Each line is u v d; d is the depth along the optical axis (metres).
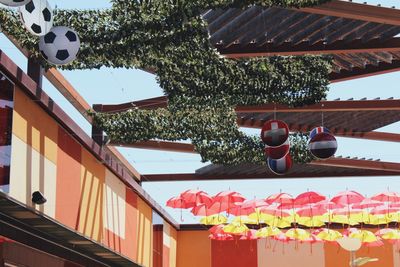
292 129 13.38
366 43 9.28
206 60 8.67
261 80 9.16
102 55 8.24
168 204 13.88
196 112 10.38
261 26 9.13
